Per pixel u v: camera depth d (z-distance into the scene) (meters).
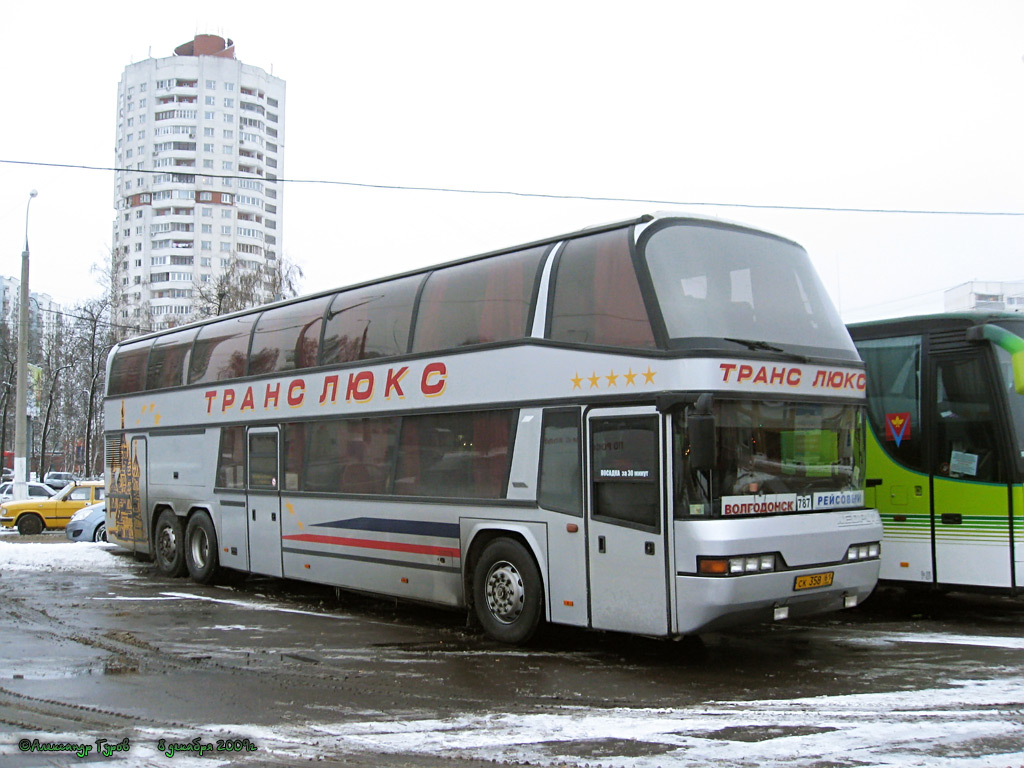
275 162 114.56
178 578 14.64
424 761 5.42
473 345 9.51
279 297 38.06
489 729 6.06
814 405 8.22
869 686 7.14
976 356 9.79
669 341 7.59
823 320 8.75
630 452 7.81
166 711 6.60
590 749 5.60
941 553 9.85
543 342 8.73
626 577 7.77
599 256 8.43
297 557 11.82
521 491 8.77
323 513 11.38
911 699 6.70
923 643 8.88
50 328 53.59
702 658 8.29
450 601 9.57
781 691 7.02
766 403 7.79
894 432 10.35
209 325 14.43
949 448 9.90
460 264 10.12
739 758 5.38
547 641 9.14
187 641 9.35
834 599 8.07
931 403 10.09
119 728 6.16
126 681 7.55
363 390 10.88
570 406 8.38
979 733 5.83
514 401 8.93
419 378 10.09
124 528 16.12
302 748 5.69
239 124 109.44
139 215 106.50
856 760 5.32
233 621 10.62
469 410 9.42
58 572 15.41
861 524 8.28
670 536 7.42
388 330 10.73
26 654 8.70
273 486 12.31
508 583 8.93
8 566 15.97
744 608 7.27
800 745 5.62
